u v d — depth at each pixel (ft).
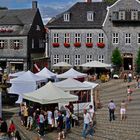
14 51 233.76
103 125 110.42
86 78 195.21
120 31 228.02
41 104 115.03
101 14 234.38
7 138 76.33
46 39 250.98
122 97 156.66
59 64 210.59
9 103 148.05
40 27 249.55
